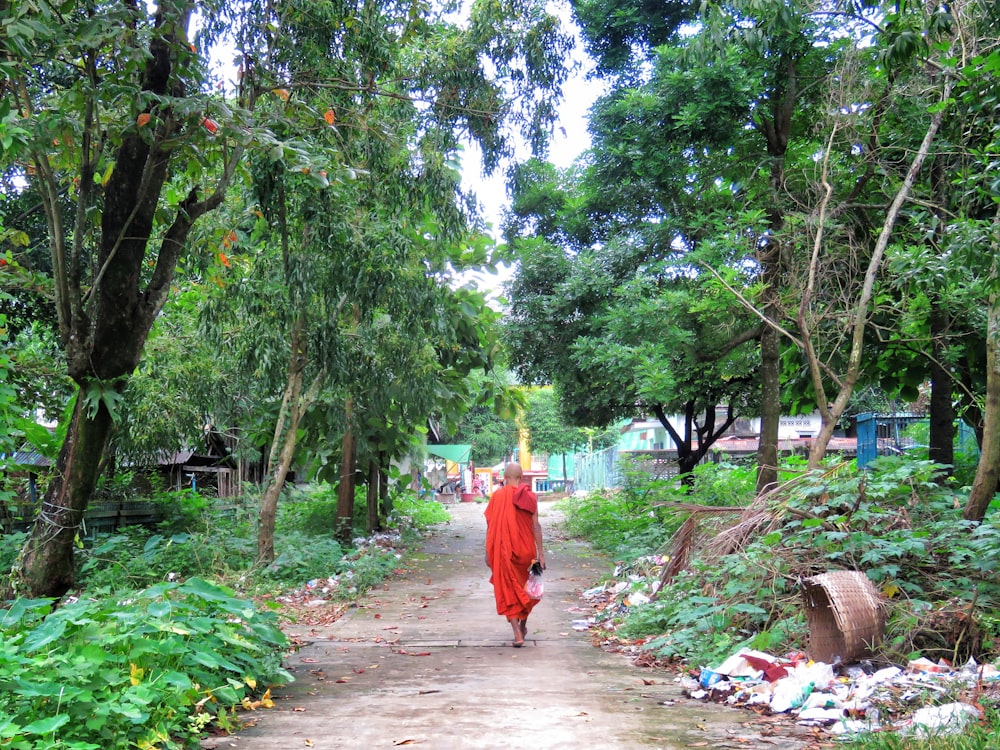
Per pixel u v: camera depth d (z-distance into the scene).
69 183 9.57
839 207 10.73
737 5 8.59
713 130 12.46
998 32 7.82
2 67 5.61
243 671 5.47
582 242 18.84
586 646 7.68
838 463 8.04
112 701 3.97
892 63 6.73
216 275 10.19
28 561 6.84
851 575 6.04
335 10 9.22
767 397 11.99
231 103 7.54
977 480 7.29
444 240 11.55
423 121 10.95
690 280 14.66
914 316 9.76
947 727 4.16
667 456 33.31
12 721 3.76
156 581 11.04
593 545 16.70
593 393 18.97
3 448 9.16
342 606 10.16
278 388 12.46
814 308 10.66
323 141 9.78
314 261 10.62
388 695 5.63
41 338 14.25
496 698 5.50
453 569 13.82
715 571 7.64
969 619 5.83
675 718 4.93
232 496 19.25
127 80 6.68
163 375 12.59
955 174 9.38
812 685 5.23
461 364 15.75
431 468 42.84
